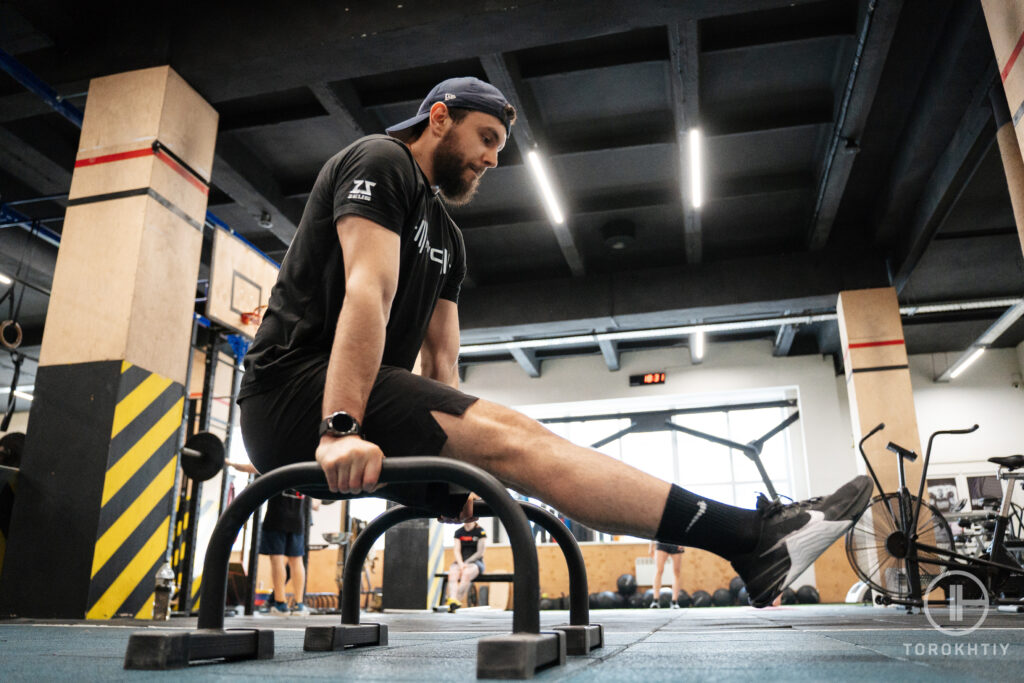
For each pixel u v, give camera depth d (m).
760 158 7.50
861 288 8.76
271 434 1.20
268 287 6.43
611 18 4.73
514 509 0.98
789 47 5.91
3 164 6.85
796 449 12.56
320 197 1.29
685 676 0.82
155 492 4.33
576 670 0.91
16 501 4.07
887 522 4.30
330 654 1.23
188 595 4.72
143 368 4.38
